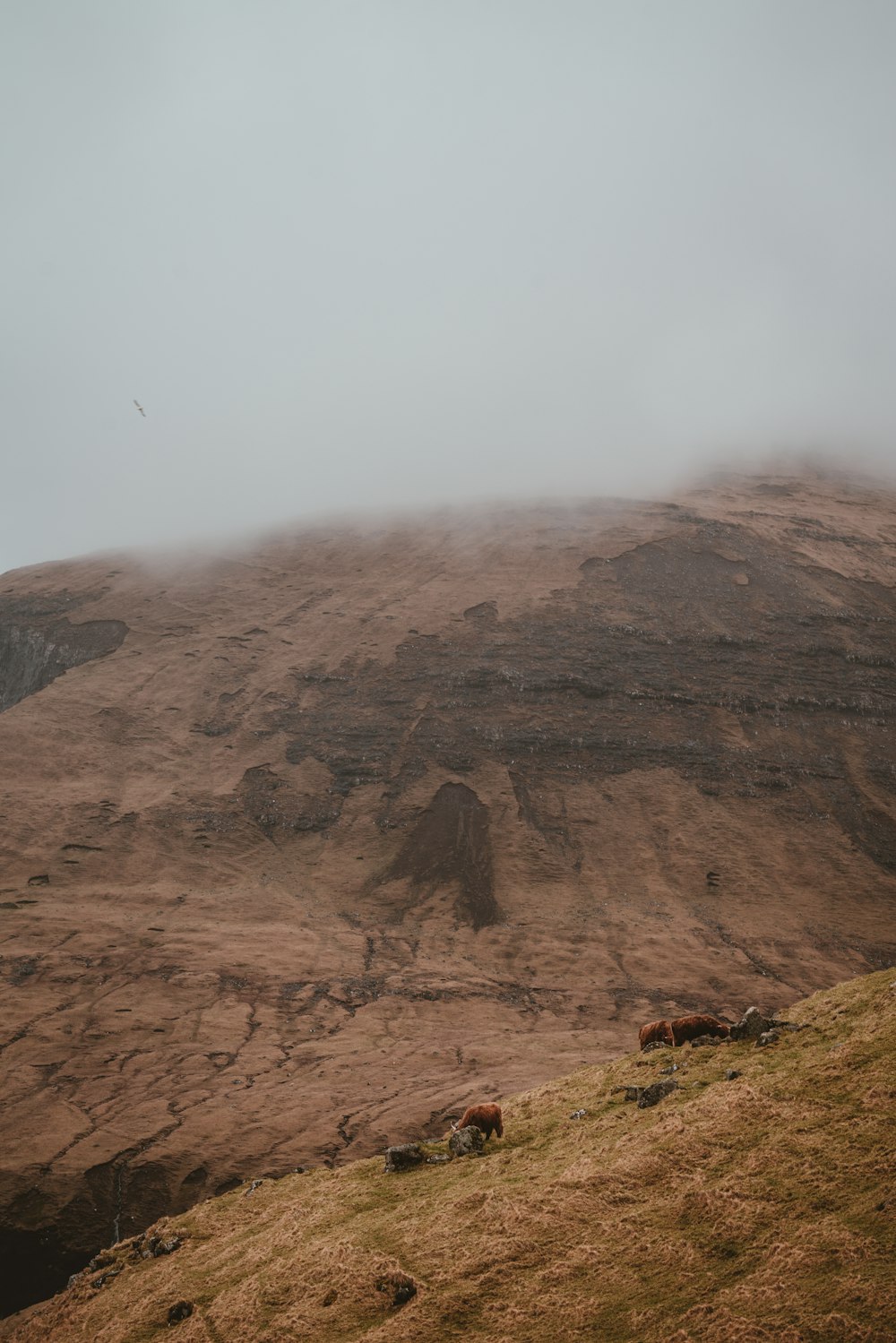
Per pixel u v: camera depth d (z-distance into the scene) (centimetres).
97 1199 7706
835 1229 1669
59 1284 7038
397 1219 2292
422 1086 9650
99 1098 9500
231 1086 9794
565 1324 1684
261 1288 2189
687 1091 2472
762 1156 1978
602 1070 3102
